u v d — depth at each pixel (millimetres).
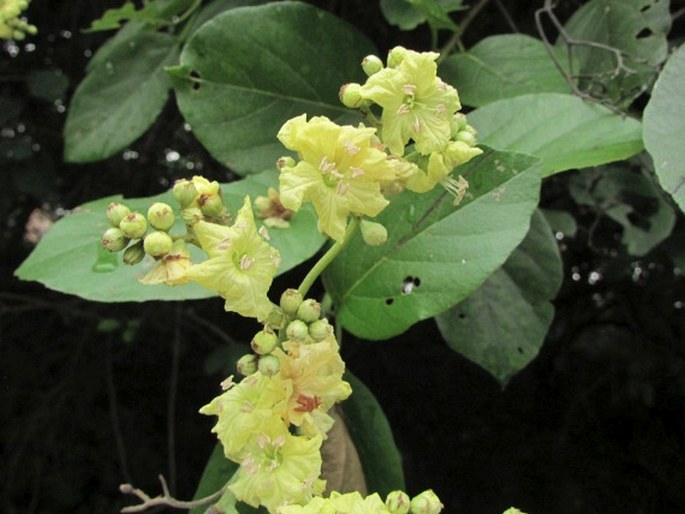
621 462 586
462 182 181
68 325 576
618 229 369
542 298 260
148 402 627
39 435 615
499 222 201
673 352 510
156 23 318
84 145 312
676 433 577
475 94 267
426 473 588
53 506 608
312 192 167
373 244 179
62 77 441
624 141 229
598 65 272
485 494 589
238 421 173
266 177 248
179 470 619
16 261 583
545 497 585
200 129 255
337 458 225
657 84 198
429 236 209
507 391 595
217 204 174
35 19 481
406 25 275
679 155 190
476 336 260
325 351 172
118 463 619
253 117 258
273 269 165
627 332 560
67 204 525
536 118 243
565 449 591
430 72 173
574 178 300
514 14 355
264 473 176
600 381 568
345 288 222
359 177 168
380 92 172
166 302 514
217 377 605
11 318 593
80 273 219
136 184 515
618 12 269
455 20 345
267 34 256
